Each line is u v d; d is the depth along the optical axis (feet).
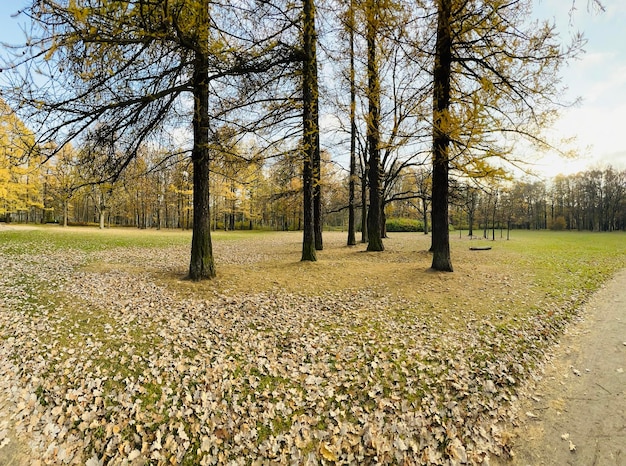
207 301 22.45
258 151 29.09
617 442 9.51
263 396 12.49
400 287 25.77
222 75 20.38
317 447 10.25
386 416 11.35
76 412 11.66
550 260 42.37
